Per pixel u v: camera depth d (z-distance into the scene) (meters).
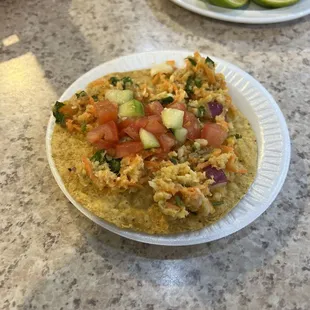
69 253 0.24
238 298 0.22
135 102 0.25
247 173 0.25
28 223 0.25
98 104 0.25
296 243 0.24
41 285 0.22
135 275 0.23
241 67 0.33
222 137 0.25
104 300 0.22
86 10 0.37
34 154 0.28
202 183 0.23
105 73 0.29
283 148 0.26
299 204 0.26
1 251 0.24
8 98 0.30
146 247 0.24
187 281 0.23
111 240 0.24
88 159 0.24
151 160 0.24
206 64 0.27
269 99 0.28
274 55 0.34
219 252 0.24
